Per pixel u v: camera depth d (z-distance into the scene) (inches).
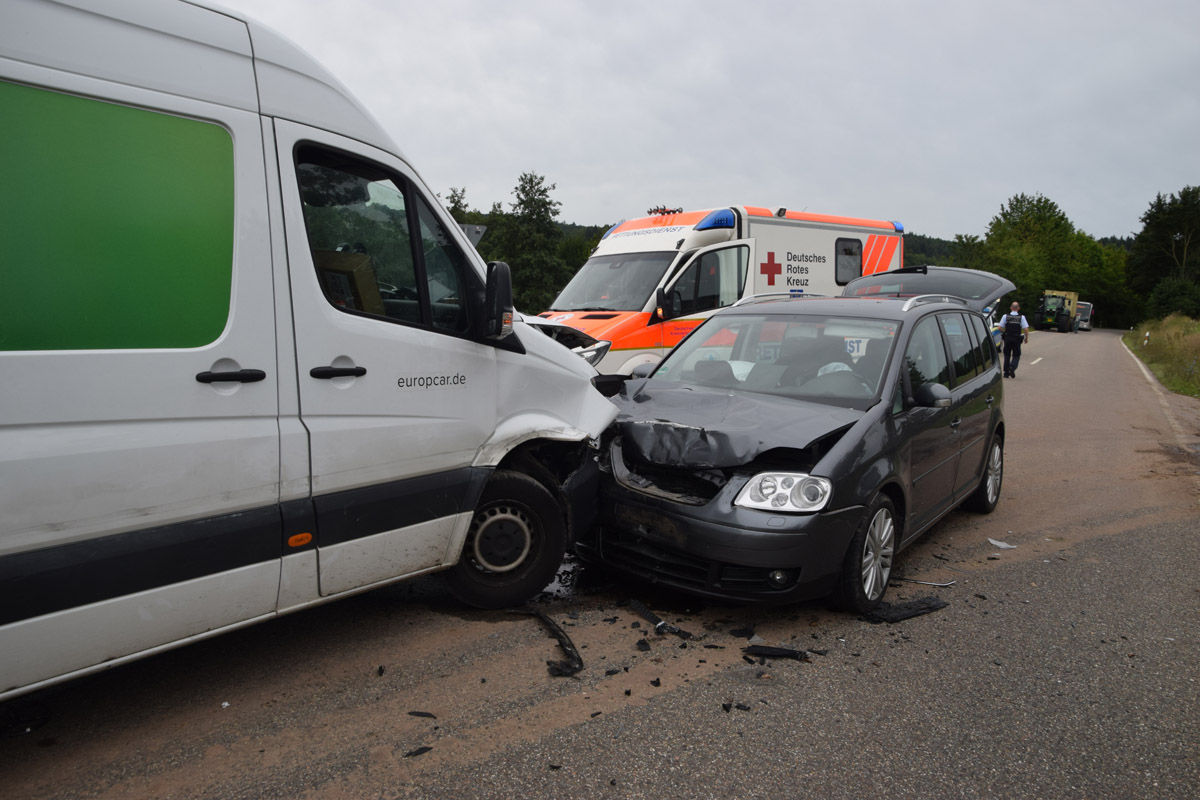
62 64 97.5
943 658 149.7
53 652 99.2
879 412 176.6
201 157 110.3
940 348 220.2
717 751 115.4
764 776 109.7
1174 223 3093.0
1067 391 651.5
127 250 103.3
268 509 119.0
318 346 123.3
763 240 442.9
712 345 224.5
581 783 106.4
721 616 165.6
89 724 119.0
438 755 112.2
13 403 93.7
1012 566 207.0
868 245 521.7
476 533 156.9
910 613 170.2
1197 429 461.4
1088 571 204.2
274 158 118.6
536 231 1989.4
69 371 97.6
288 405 119.8
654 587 181.0
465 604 165.8
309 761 110.0
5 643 94.9
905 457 180.1
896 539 181.5
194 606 111.7
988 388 244.7
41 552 97.1
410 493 138.4
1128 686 140.9
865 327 204.5
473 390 148.9
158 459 105.7
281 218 119.2
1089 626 167.8
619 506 171.8
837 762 114.0
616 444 181.6
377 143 134.9
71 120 98.6
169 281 107.0
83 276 99.6
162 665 138.0
